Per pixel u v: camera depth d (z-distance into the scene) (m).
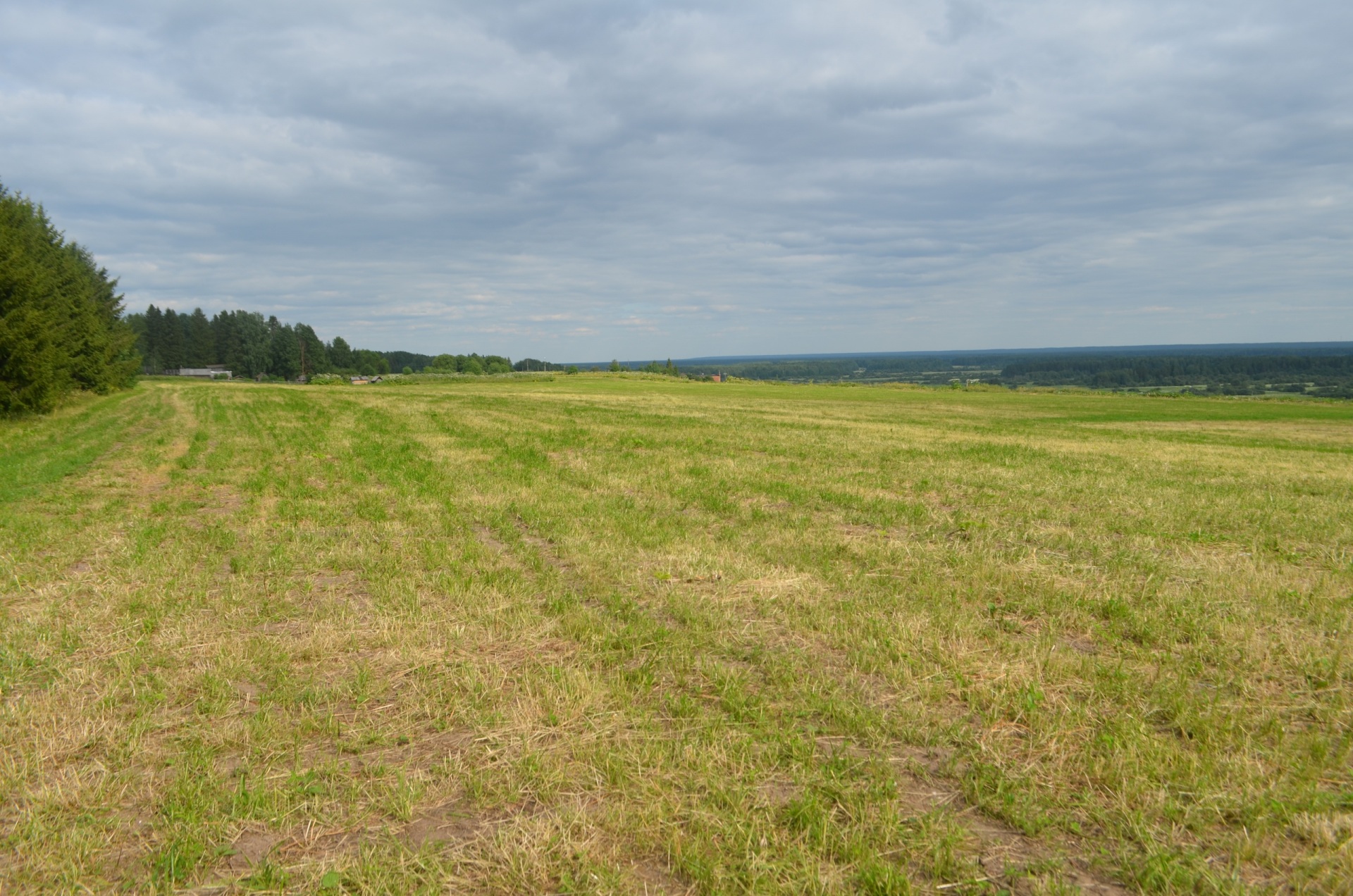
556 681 5.76
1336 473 19.39
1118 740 4.81
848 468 18.41
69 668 6.17
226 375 141.75
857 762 4.63
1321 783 4.42
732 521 12.04
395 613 7.46
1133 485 16.23
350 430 27.28
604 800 4.27
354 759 4.75
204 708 5.38
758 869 3.65
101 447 22.38
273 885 3.60
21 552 9.84
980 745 4.81
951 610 7.49
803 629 6.94
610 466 18.16
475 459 19.34
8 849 3.88
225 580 8.76
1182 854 3.77
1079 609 7.54
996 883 3.63
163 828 4.03
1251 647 6.42
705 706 5.43
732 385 95.56
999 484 16.11
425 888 3.53
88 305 47.84
